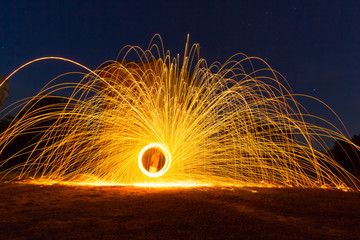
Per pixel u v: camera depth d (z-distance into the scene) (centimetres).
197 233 500
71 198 820
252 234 509
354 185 1650
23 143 2177
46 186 1062
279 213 710
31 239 459
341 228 585
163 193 945
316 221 638
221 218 610
